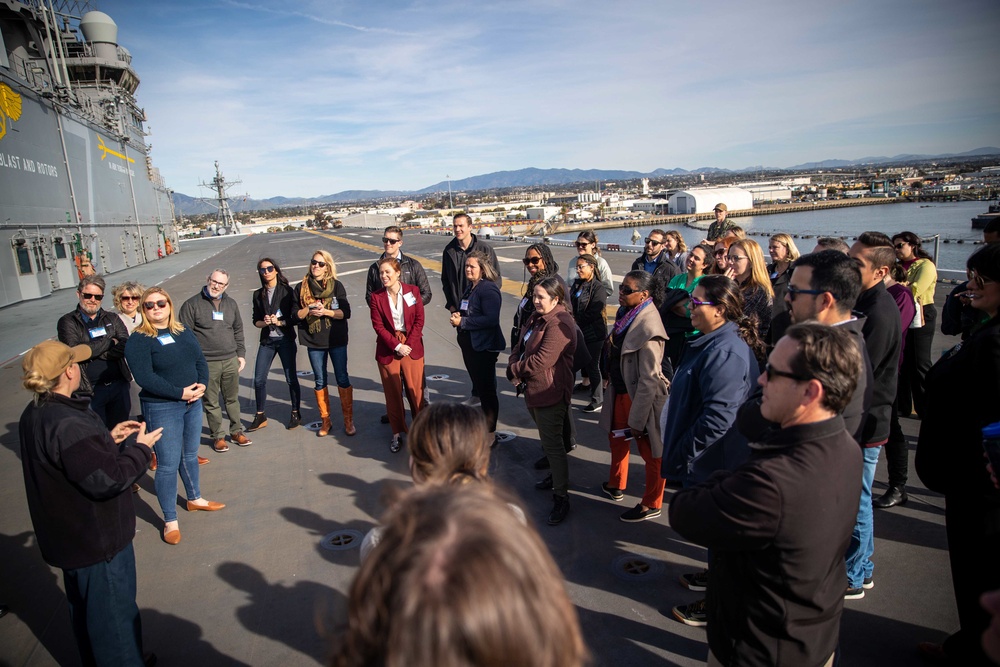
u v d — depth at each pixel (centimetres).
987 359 206
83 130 2536
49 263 2000
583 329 558
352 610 78
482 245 633
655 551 339
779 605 160
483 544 72
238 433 536
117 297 459
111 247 2845
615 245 1908
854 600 283
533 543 80
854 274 225
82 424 223
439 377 706
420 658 66
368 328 1030
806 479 154
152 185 4134
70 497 223
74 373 232
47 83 2189
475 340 484
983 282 215
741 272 415
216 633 285
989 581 207
